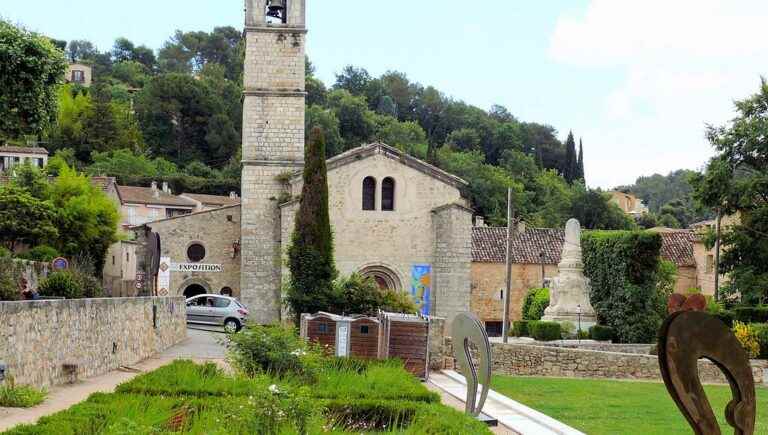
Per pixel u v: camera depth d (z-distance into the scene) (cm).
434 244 5862
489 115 18675
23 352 2203
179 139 13450
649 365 3981
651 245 5903
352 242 5781
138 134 13438
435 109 18300
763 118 6134
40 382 2331
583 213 11812
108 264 8281
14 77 3453
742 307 5725
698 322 1152
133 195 9681
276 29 6181
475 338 2012
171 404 1828
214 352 3962
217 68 17275
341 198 5788
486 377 1995
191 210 9844
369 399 2161
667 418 2598
